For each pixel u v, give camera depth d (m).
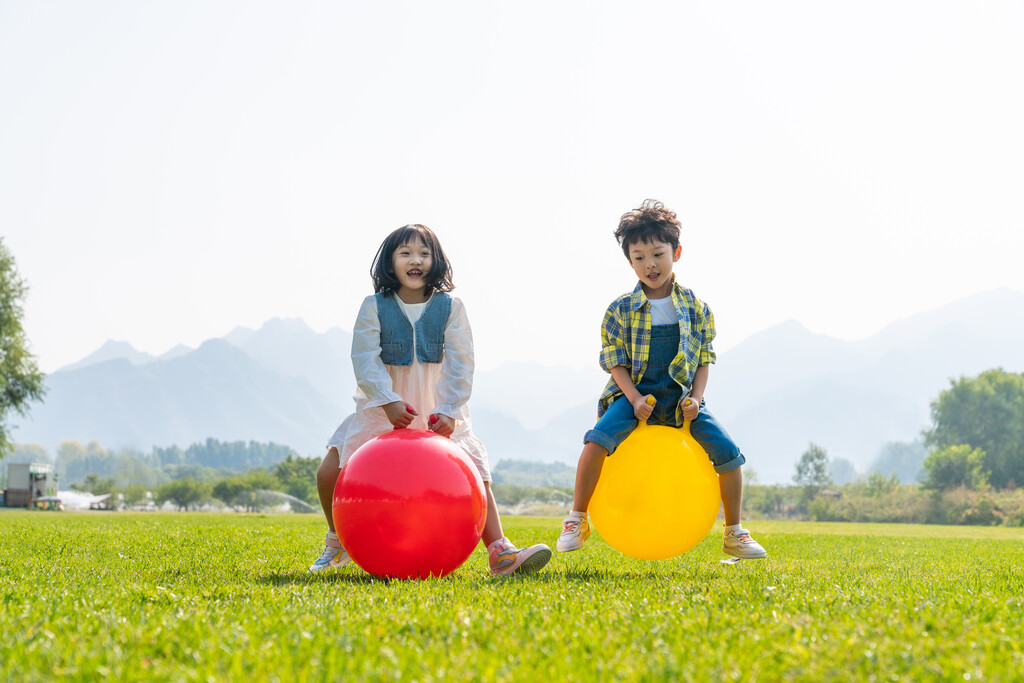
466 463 3.83
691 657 2.07
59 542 5.89
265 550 5.65
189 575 3.99
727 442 4.41
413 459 3.70
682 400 4.36
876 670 1.97
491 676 1.83
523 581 3.76
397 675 1.85
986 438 70.75
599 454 4.27
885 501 58.66
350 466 3.79
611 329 4.53
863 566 5.09
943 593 3.38
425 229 4.45
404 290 4.44
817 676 1.90
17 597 2.98
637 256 4.52
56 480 53.06
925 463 60.22
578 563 4.81
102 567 4.36
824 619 2.56
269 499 86.50
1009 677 1.91
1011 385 72.38
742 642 2.24
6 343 26.31
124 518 13.60
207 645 2.10
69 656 1.99
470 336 4.45
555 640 2.23
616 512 4.22
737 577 4.16
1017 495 54.38
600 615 2.65
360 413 4.38
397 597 3.02
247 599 2.94
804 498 73.00
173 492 89.19
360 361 4.30
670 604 2.92
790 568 4.80
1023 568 5.11
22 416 26.94
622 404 4.39
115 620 2.42
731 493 4.47
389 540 3.64
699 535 4.32
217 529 8.23
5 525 8.37
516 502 71.38
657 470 4.16
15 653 2.01
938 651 2.15
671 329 4.45
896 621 2.49
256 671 1.86
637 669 1.96
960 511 53.94
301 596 3.05
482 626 2.41
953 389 73.19
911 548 7.25
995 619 2.65
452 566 3.80
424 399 4.40
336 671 1.90
